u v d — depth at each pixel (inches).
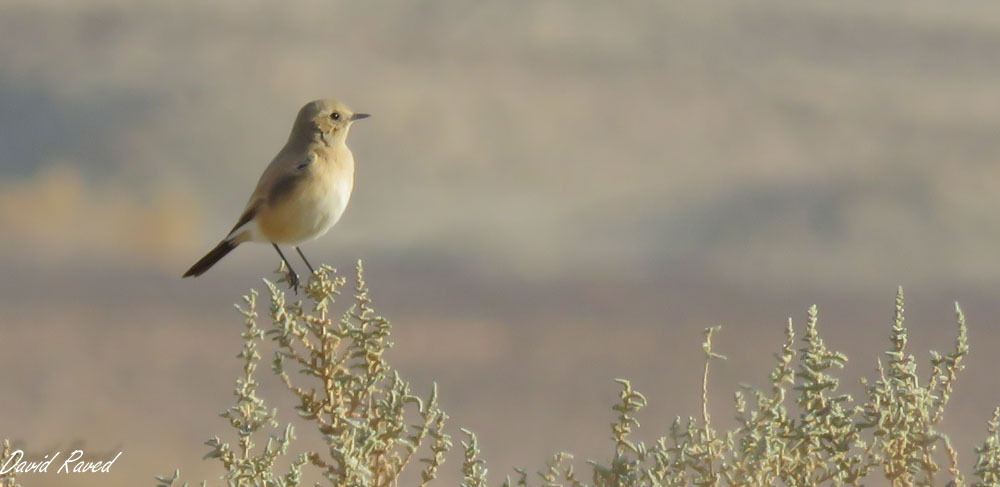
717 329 243.3
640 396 240.8
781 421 239.3
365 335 249.1
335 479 235.8
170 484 226.4
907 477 241.3
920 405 242.7
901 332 246.8
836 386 238.2
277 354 247.3
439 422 244.7
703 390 243.9
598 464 235.3
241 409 239.0
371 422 246.1
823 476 239.3
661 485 233.6
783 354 242.2
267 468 232.4
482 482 241.8
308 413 245.9
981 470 240.2
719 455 238.8
